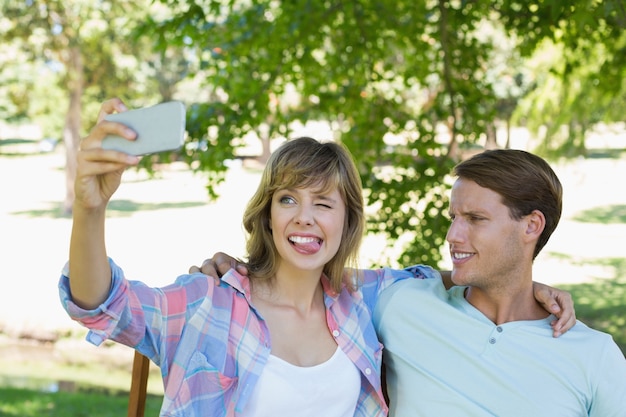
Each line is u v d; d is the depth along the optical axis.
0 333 10.05
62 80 19.41
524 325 2.11
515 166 2.09
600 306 10.97
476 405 2.08
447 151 5.89
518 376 2.08
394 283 2.35
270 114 5.90
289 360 2.00
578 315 10.62
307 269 2.02
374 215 5.72
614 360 2.07
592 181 23.03
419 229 5.57
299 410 1.95
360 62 6.11
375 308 2.29
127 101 19.84
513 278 2.13
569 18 4.88
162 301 1.82
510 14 5.35
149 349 1.81
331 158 2.03
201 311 1.89
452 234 2.13
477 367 2.11
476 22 5.89
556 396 2.05
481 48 6.00
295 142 2.06
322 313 2.12
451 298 2.25
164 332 1.81
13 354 9.30
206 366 1.85
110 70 18.89
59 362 9.07
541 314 2.19
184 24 5.59
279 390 1.93
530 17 5.23
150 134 1.31
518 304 2.17
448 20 5.75
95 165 1.37
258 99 5.76
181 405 1.83
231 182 25.73
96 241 1.54
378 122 5.99
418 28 5.90
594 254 14.51
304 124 5.93
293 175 1.99
